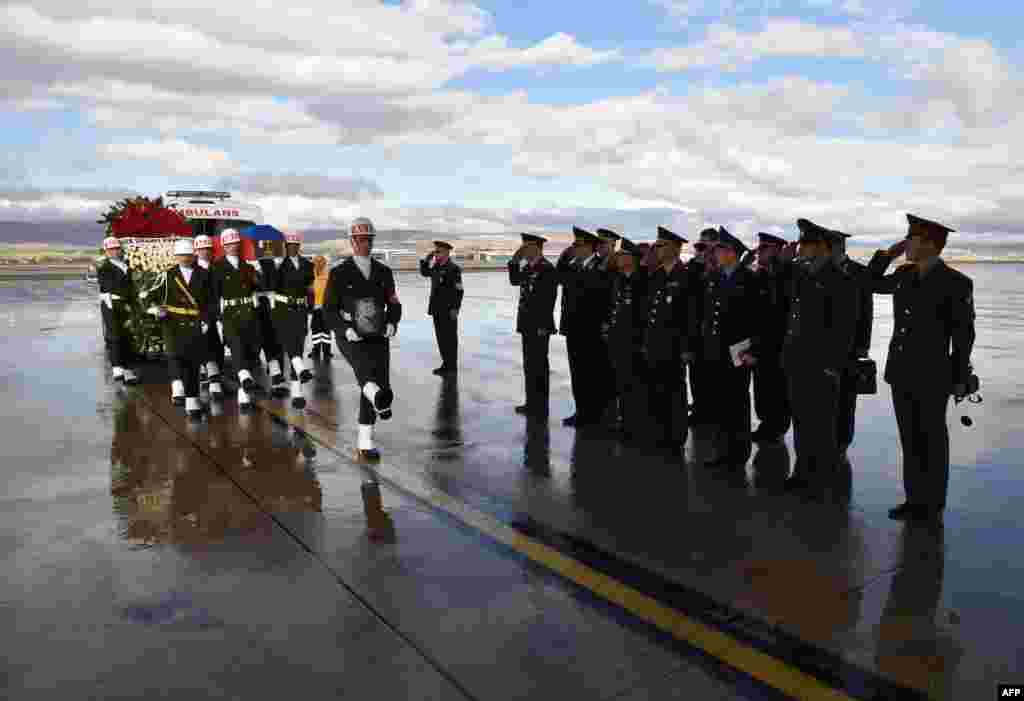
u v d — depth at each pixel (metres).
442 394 9.16
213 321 7.95
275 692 2.86
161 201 11.71
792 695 2.82
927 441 4.76
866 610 3.52
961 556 4.18
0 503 5.07
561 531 4.55
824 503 5.12
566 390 9.48
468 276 46.69
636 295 6.86
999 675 2.96
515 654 3.12
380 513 4.87
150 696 2.84
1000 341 14.77
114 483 5.53
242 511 4.91
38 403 8.53
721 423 6.51
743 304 5.81
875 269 5.39
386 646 3.19
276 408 8.35
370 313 6.03
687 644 3.20
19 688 2.88
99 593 3.71
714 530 4.58
